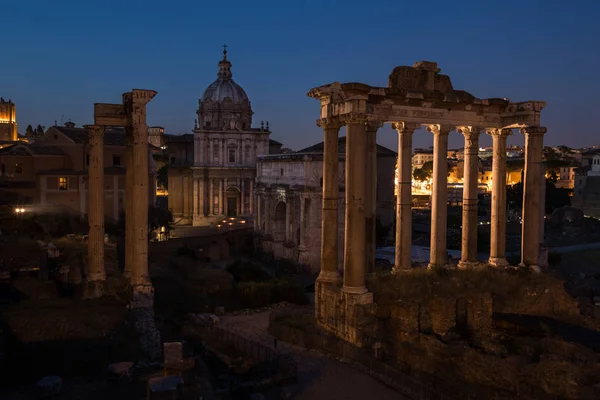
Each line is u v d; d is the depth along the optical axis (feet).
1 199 217.56
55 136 251.39
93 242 122.42
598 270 248.52
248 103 396.98
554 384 79.51
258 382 87.66
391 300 105.60
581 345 92.94
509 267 127.44
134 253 118.52
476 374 87.10
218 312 150.71
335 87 110.52
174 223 362.53
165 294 155.43
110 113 120.47
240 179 383.24
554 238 343.05
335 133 112.78
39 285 124.16
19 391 78.84
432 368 91.56
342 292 106.11
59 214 220.43
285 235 296.51
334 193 114.11
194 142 380.17
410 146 120.78
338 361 100.27
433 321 104.42
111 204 248.73
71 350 90.74
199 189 377.91
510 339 104.53
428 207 536.42
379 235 324.39
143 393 77.00
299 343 112.68
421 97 115.44
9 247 147.64
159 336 105.91
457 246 297.94
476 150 128.47
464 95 122.83
